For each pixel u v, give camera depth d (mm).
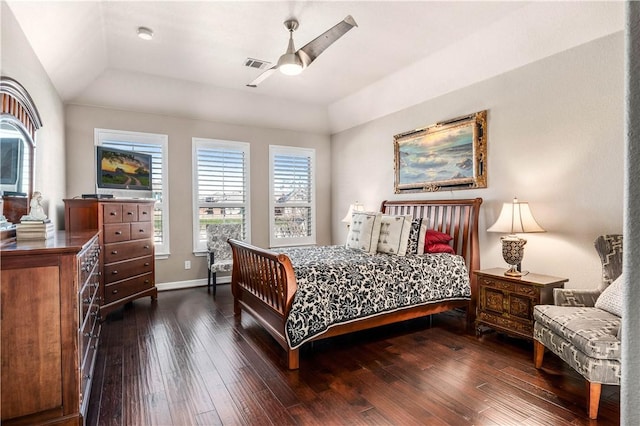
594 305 2549
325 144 6410
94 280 2666
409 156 4715
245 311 3617
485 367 2633
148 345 3031
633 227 494
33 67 2822
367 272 3055
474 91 3906
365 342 3156
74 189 4438
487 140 3775
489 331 3438
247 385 2367
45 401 1739
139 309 4098
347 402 2162
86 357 2098
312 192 6285
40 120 2932
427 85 4320
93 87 4309
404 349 2990
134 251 4094
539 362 2594
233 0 2859
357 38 3531
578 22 2895
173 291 4984
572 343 2141
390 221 3730
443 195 4266
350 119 5746
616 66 2793
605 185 2875
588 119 2971
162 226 5016
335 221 6371
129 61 4004
